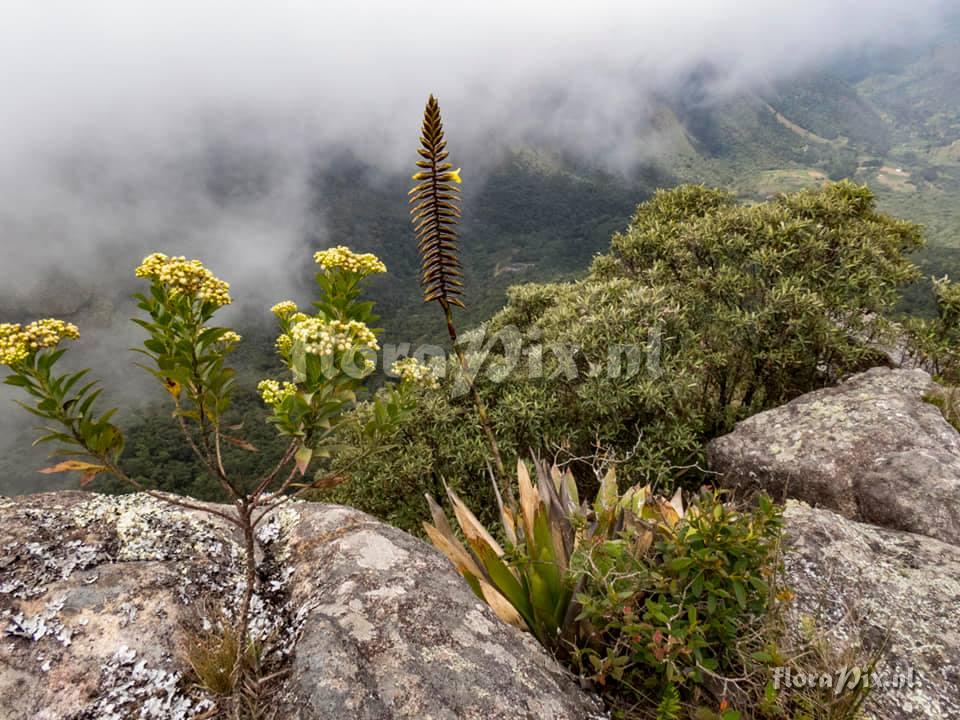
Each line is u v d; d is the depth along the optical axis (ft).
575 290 31.22
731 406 29.73
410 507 25.11
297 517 8.84
